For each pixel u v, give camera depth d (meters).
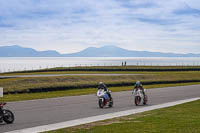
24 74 59.00
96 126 11.60
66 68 76.62
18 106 18.88
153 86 41.44
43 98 24.66
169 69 77.62
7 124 12.41
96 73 63.25
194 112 15.87
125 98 24.73
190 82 53.16
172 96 26.83
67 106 18.98
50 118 14.05
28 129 11.21
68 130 10.85
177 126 11.35
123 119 13.47
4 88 31.17
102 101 18.16
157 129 10.71
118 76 51.75
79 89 36.31
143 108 18.05
